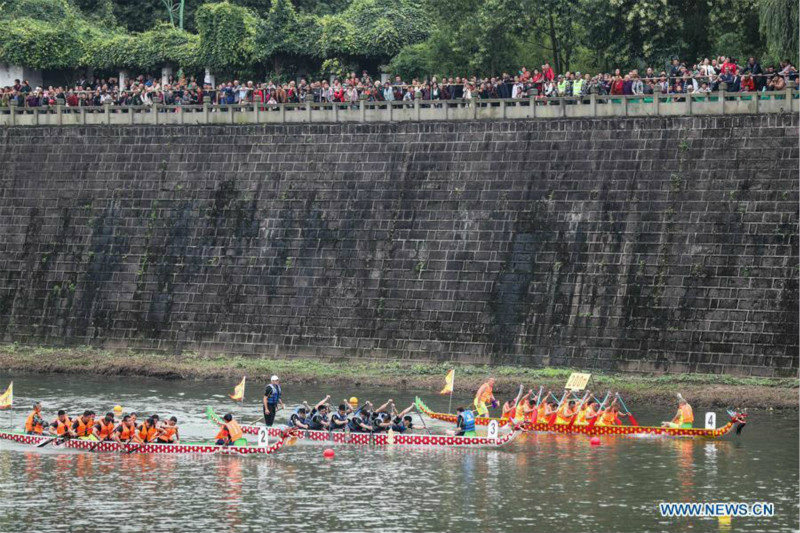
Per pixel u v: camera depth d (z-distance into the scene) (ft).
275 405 319.88
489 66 532.73
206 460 286.05
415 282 407.85
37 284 459.32
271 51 593.83
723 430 308.60
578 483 259.19
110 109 467.11
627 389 358.64
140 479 263.70
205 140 451.12
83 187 463.42
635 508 238.68
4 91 510.99
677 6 476.54
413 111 424.46
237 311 429.38
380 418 311.27
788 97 374.02
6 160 476.95
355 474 268.82
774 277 363.56
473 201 408.05
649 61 478.18
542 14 512.63
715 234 373.81
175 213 447.42
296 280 424.05
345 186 427.33
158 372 412.77
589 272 386.73
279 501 243.60
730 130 380.17
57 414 336.49
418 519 230.27
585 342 382.22
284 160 438.40
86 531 222.28
